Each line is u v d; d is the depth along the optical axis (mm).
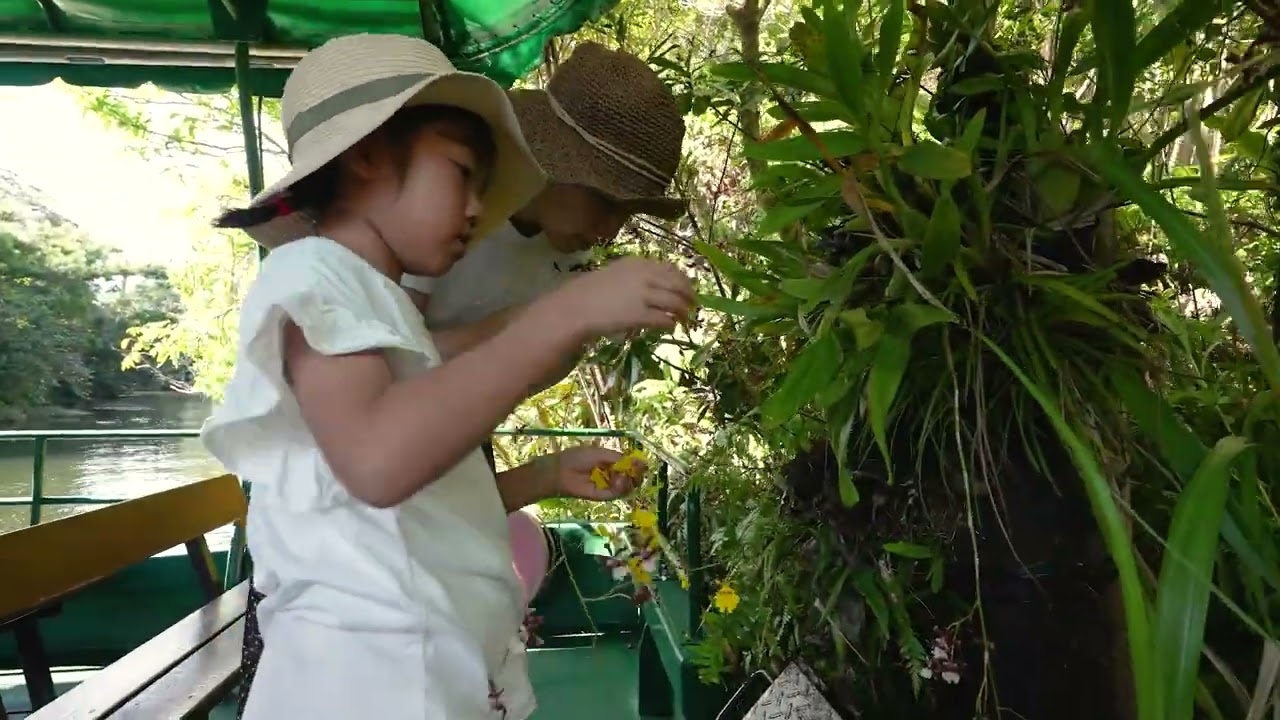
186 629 1767
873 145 755
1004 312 761
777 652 1152
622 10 2748
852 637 904
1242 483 597
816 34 870
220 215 804
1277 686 553
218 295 5977
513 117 814
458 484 837
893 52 805
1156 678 455
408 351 713
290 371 678
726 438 1542
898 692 911
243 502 2383
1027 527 757
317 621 753
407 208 746
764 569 1217
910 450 842
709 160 2344
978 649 804
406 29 2254
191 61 2328
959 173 703
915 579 878
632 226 1927
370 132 709
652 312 640
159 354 5992
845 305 828
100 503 2609
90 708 1365
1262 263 980
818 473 938
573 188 1055
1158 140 770
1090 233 814
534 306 654
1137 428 778
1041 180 781
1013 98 851
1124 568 493
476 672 804
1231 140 936
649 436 2303
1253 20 944
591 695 2238
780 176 877
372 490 623
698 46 2465
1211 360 915
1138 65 704
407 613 748
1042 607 755
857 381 772
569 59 1148
